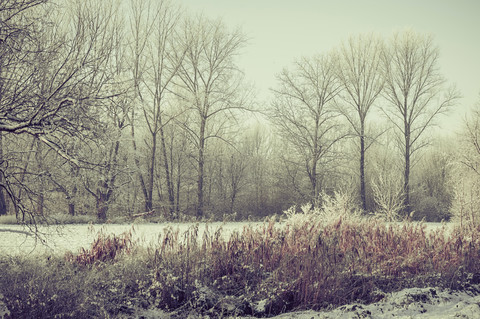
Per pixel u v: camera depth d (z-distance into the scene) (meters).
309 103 37.19
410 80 38.78
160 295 8.01
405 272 10.14
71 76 9.05
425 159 46.44
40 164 10.19
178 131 35.84
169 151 37.66
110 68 10.04
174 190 38.41
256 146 47.78
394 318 7.37
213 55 34.19
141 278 8.53
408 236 12.00
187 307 7.79
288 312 8.03
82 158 9.62
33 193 9.63
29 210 9.49
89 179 9.96
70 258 9.67
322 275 8.95
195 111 35.56
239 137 43.12
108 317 6.81
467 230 13.76
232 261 9.27
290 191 38.53
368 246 10.86
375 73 37.88
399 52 38.91
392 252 10.73
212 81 34.25
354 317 7.38
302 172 38.78
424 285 9.79
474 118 25.50
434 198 39.00
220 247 9.56
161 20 31.73
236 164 39.38
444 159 40.28
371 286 9.24
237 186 39.66
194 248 9.35
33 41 9.03
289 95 37.22
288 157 39.34
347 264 9.77
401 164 44.97
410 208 38.09
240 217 36.91
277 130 38.12
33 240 13.68
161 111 33.12
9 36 8.48
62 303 6.87
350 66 37.53
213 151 38.97
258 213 38.47
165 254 9.14
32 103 9.13
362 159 37.94
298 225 10.76
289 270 9.05
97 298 7.39
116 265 9.03
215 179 39.47
